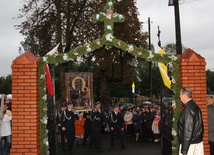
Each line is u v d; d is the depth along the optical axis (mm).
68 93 17906
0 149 9945
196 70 7551
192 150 5465
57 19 22844
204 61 7566
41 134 7469
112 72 25984
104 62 24109
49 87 8117
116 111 13570
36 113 7215
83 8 24906
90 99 17969
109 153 12164
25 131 7176
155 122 15203
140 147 13789
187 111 5402
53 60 7559
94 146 13656
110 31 7742
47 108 7859
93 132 13461
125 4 24406
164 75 8383
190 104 5508
